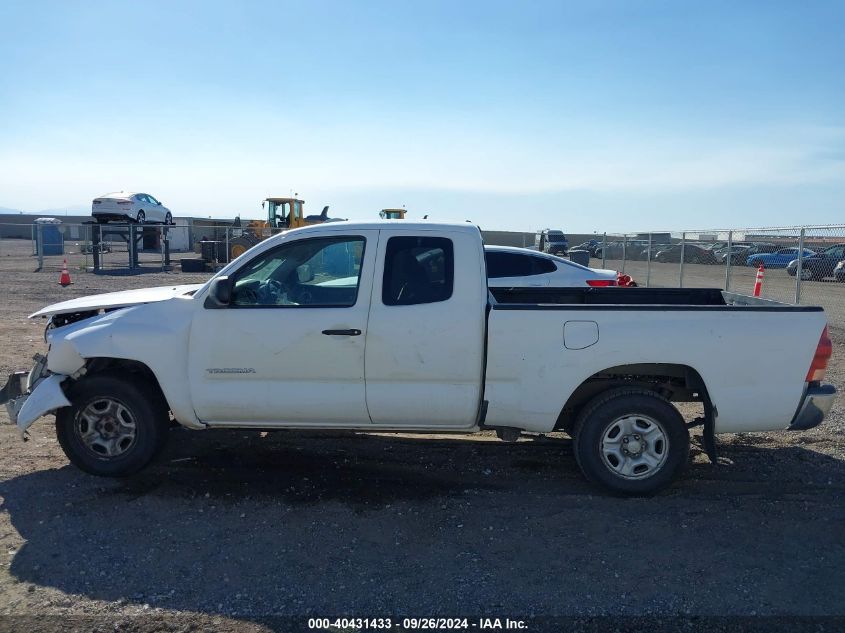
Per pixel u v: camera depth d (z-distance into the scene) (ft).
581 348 17.48
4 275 86.43
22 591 13.35
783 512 17.21
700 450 21.83
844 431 23.82
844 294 57.06
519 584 13.75
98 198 101.19
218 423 18.43
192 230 165.27
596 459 17.83
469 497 17.98
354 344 17.66
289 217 108.47
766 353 17.56
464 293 17.76
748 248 68.13
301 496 17.93
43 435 22.56
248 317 17.93
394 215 67.46
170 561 14.52
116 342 18.07
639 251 92.02
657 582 13.87
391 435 23.06
